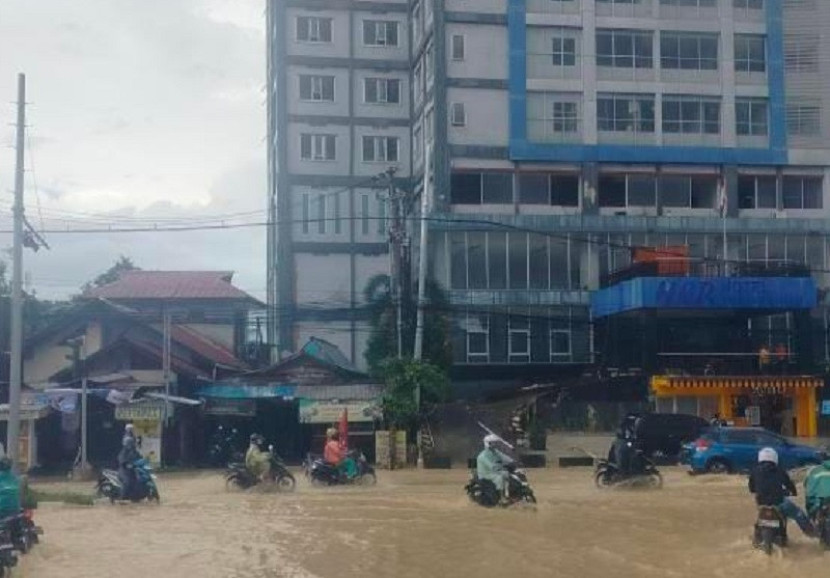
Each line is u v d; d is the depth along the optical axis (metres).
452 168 54.69
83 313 41.97
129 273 55.06
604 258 54.97
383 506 22.06
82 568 14.34
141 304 50.91
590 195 55.06
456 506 21.89
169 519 20.11
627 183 56.06
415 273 52.03
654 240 55.22
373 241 64.25
